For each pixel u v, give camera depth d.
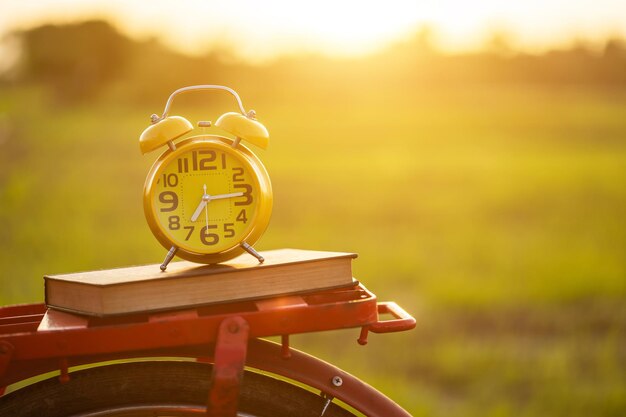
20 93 55.53
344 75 61.97
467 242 11.48
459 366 6.10
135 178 18.14
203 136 1.21
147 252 9.58
